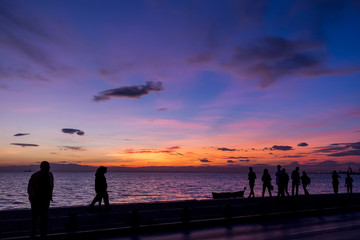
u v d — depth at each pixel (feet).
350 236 31.35
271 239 29.81
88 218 36.73
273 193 217.56
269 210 47.26
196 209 46.96
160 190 293.64
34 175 27.37
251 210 46.85
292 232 33.68
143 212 42.83
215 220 38.27
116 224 33.24
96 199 43.29
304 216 47.09
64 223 33.45
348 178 78.23
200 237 30.76
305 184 69.92
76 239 28.99
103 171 43.91
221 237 30.81
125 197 204.13
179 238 30.22
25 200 195.21
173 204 52.95
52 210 43.01
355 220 43.39
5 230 29.19
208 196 212.02
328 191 261.85
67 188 329.31
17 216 37.14
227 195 99.50
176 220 36.76
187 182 547.90
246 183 504.84
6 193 259.39
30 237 26.84
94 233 30.04
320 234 32.45
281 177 62.64
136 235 31.60
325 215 48.88
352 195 76.59
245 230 34.86
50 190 27.71
